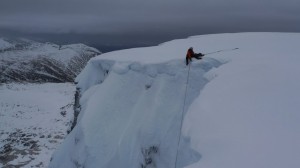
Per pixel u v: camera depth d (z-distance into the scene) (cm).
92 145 1794
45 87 9994
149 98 1834
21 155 3488
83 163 1775
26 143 3912
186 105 1694
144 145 1695
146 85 1881
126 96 1933
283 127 900
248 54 1789
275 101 1066
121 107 1912
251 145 834
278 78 1257
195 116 1125
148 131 1712
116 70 2008
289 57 1620
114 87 1975
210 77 1563
